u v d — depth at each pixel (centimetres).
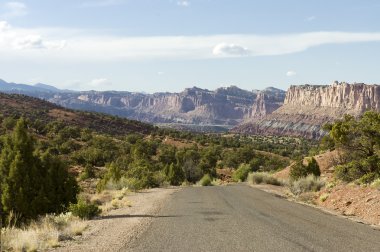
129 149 12069
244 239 1088
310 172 3669
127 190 3484
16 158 1762
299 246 989
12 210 1656
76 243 1114
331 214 1636
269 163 10769
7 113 16838
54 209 1814
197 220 1480
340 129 2591
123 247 1031
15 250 1010
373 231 1213
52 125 14950
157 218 1583
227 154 13162
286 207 1859
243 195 2589
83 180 6762
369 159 2334
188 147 15562
